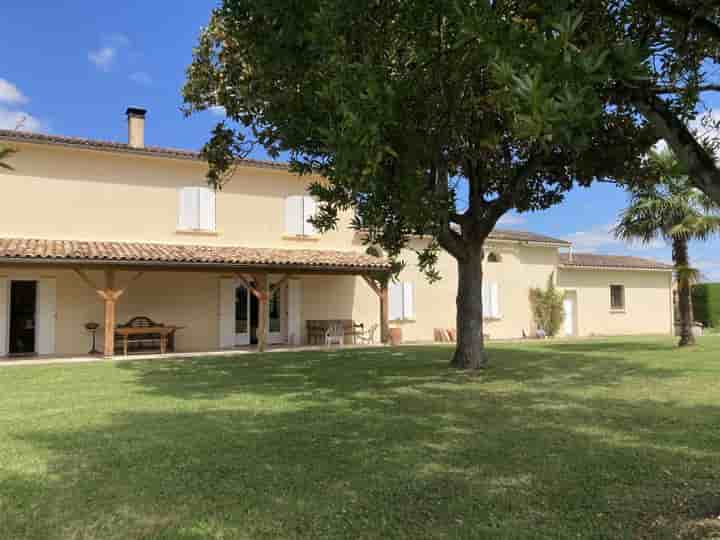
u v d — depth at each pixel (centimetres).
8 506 370
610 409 685
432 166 853
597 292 2575
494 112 787
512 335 2294
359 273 1711
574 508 361
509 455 482
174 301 1630
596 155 915
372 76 468
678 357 1305
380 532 327
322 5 509
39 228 1454
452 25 512
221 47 945
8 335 1439
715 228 1562
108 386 905
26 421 631
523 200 1087
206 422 623
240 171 1741
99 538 322
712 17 445
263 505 370
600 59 268
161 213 1614
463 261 1103
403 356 1376
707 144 515
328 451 497
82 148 1484
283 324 1838
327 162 740
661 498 375
